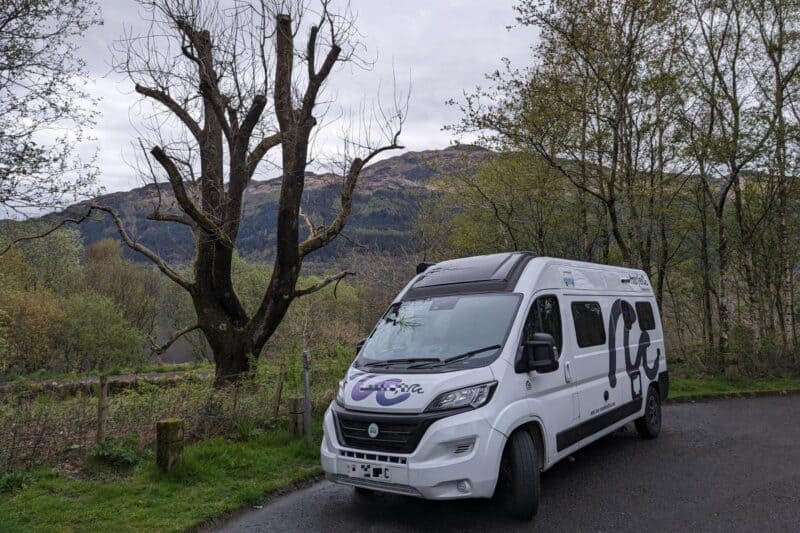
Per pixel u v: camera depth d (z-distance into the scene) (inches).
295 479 276.5
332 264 931.3
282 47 488.4
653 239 901.8
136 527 211.6
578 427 267.6
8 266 1545.3
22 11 392.5
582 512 228.4
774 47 786.2
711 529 208.8
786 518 218.2
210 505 235.8
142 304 2146.9
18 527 204.2
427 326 250.1
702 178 775.7
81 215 466.6
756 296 938.1
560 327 268.8
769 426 403.9
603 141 658.8
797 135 694.5
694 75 772.0
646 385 355.9
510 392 219.1
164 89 473.1
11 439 277.1
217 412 338.0
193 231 512.4
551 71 655.1
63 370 1663.4
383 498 254.4
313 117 495.8
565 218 885.2
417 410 205.2
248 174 520.7
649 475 279.7
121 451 282.8
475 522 219.8
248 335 498.3
